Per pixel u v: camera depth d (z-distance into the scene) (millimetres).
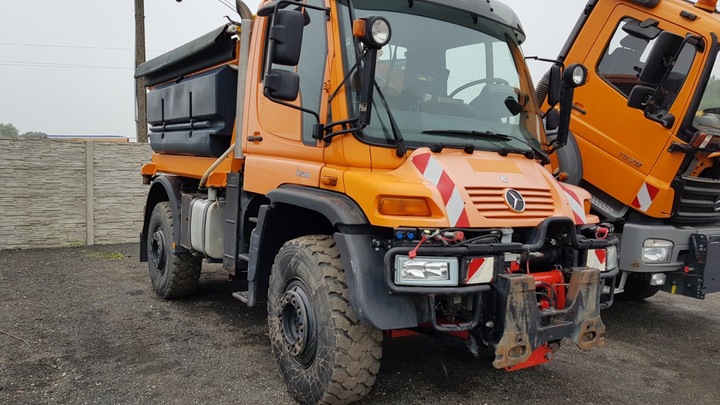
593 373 4488
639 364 4781
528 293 3227
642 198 5449
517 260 3373
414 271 3064
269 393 3846
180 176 6391
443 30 4066
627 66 5672
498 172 3568
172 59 5965
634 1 5652
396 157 3482
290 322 3754
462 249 3125
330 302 3340
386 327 3104
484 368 4414
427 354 4688
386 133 3492
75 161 9781
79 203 9852
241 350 4703
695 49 5227
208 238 5145
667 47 5168
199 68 5578
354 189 3348
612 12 5855
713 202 5801
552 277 3543
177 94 5887
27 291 6594
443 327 3207
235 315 5758
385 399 3773
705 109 5324
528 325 3230
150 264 6578
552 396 3965
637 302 7062
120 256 8938
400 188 3184
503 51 4430
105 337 4977
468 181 3357
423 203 3215
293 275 3682
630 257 5504
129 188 10258
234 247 4691
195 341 4918
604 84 5801
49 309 5840
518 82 4469
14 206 9328
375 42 3201
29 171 9406
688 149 5207
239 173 4742
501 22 4488
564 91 4406
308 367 3529
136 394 3801
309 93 3926
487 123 4023
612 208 5781
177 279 6074
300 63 4105
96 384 3949
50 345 4734
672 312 6629
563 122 4418
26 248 9461
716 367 4789
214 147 5199
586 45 6020
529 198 3543
